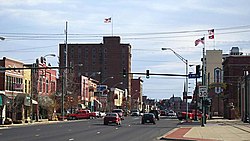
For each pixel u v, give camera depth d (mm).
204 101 57812
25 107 76312
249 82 78375
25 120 71688
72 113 95938
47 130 47531
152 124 67938
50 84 97562
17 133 41406
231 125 62000
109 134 41406
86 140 33094
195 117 87062
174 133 42375
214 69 126188
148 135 40469
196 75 59469
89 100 131625
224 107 113062
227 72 112250
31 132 43312
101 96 141375
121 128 54000
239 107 96500
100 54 178750
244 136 38375
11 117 72000
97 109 137375
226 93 111500
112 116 64375
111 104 147625
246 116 74938
